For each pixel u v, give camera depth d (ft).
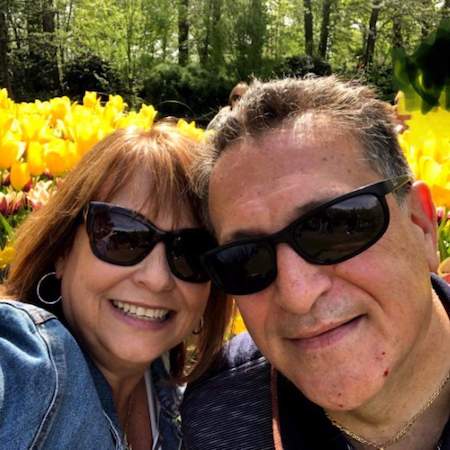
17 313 1.42
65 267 1.69
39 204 2.35
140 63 22.26
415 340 1.28
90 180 1.61
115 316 1.65
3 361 1.32
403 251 1.26
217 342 1.73
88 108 3.67
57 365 1.38
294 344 1.30
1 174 2.65
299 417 1.43
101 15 23.15
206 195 1.46
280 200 1.25
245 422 1.52
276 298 1.28
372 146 1.27
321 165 1.25
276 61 20.43
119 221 1.59
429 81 1.39
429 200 1.36
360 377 1.25
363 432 1.37
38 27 18.95
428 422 1.36
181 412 1.66
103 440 1.45
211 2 21.21
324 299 1.25
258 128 1.30
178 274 1.63
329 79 1.38
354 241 1.22
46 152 2.54
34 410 1.31
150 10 23.65
